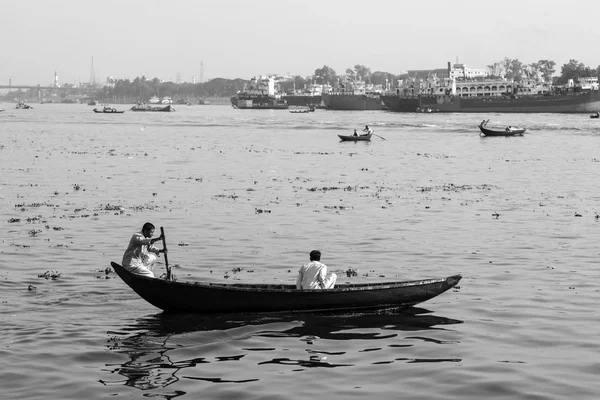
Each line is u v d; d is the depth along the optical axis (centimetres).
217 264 2675
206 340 1848
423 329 1947
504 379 1586
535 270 2617
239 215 3769
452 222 3625
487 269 2636
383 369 1655
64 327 1923
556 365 1669
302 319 2036
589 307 2134
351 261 2756
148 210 3894
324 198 4456
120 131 12812
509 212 3966
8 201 4181
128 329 1922
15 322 1958
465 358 1722
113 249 2897
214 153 8000
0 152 7712
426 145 9700
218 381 1585
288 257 2802
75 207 3975
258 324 1988
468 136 11769
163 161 6912
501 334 1897
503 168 6556
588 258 2811
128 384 1563
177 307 2042
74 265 2616
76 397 1493
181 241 3086
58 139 10262
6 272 2498
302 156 7756
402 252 2922
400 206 4153
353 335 1902
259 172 6012
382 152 8425
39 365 1659
